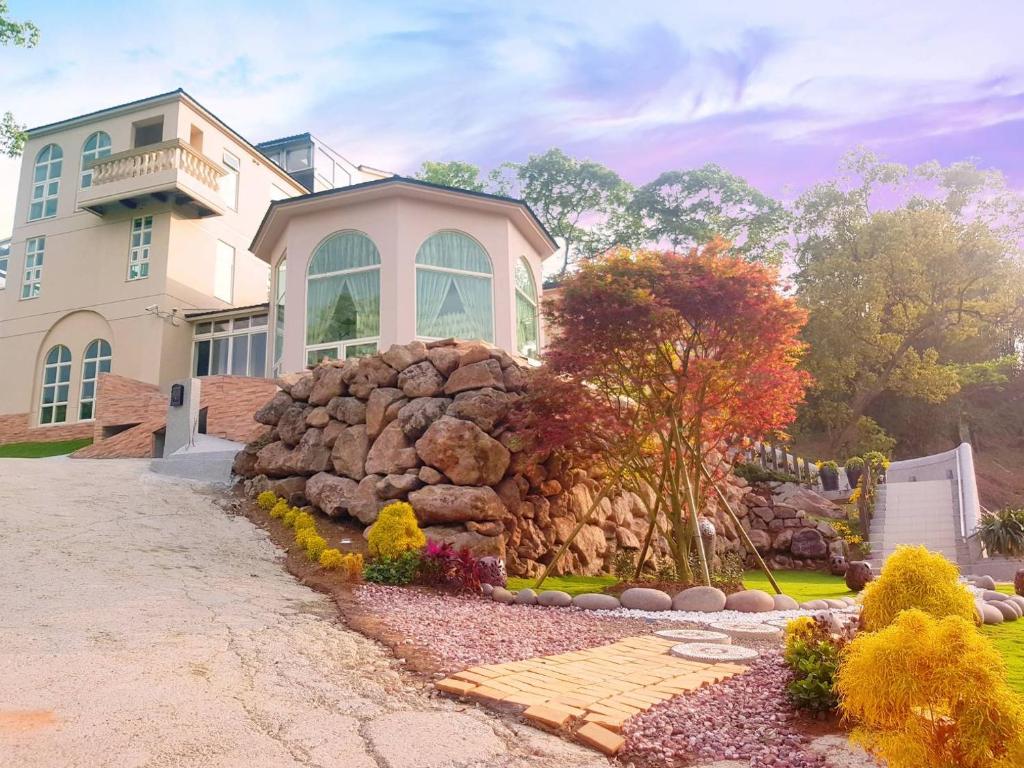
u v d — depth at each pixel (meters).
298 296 18.48
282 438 14.56
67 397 26.92
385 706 4.86
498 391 12.79
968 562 16.92
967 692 3.14
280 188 32.06
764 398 11.04
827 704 4.86
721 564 16.70
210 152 27.91
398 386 13.38
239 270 29.27
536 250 21.23
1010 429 39.81
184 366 26.41
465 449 11.96
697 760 4.26
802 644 5.36
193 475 16.14
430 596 9.27
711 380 11.11
